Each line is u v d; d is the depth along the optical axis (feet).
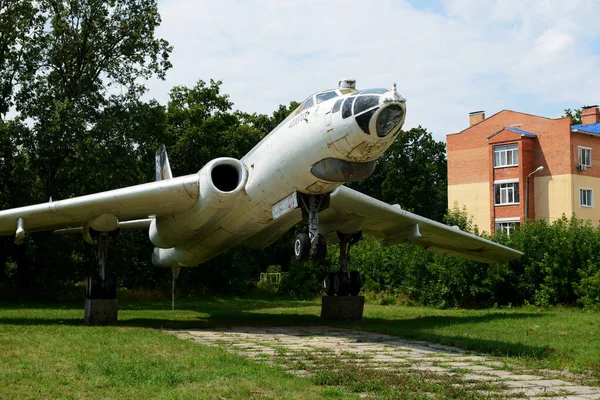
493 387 18.66
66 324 38.73
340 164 29.76
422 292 64.69
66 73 82.12
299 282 85.56
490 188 118.73
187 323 42.50
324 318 45.96
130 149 79.56
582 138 114.52
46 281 84.64
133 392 16.94
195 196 36.76
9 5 79.56
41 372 19.58
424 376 20.20
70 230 47.73
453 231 45.42
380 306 65.67
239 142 101.65
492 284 58.49
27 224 39.04
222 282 94.32
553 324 39.14
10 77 80.02
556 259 55.72
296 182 32.32
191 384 18.10
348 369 21.06
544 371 22.03
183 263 50.62
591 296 52.31
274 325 40.88
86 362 21.48
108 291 39.75
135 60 81.35
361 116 27.37
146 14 82.07
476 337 31.58
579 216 112.27
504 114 120.78
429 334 32.63
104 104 81.61
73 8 79.51
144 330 33.14
